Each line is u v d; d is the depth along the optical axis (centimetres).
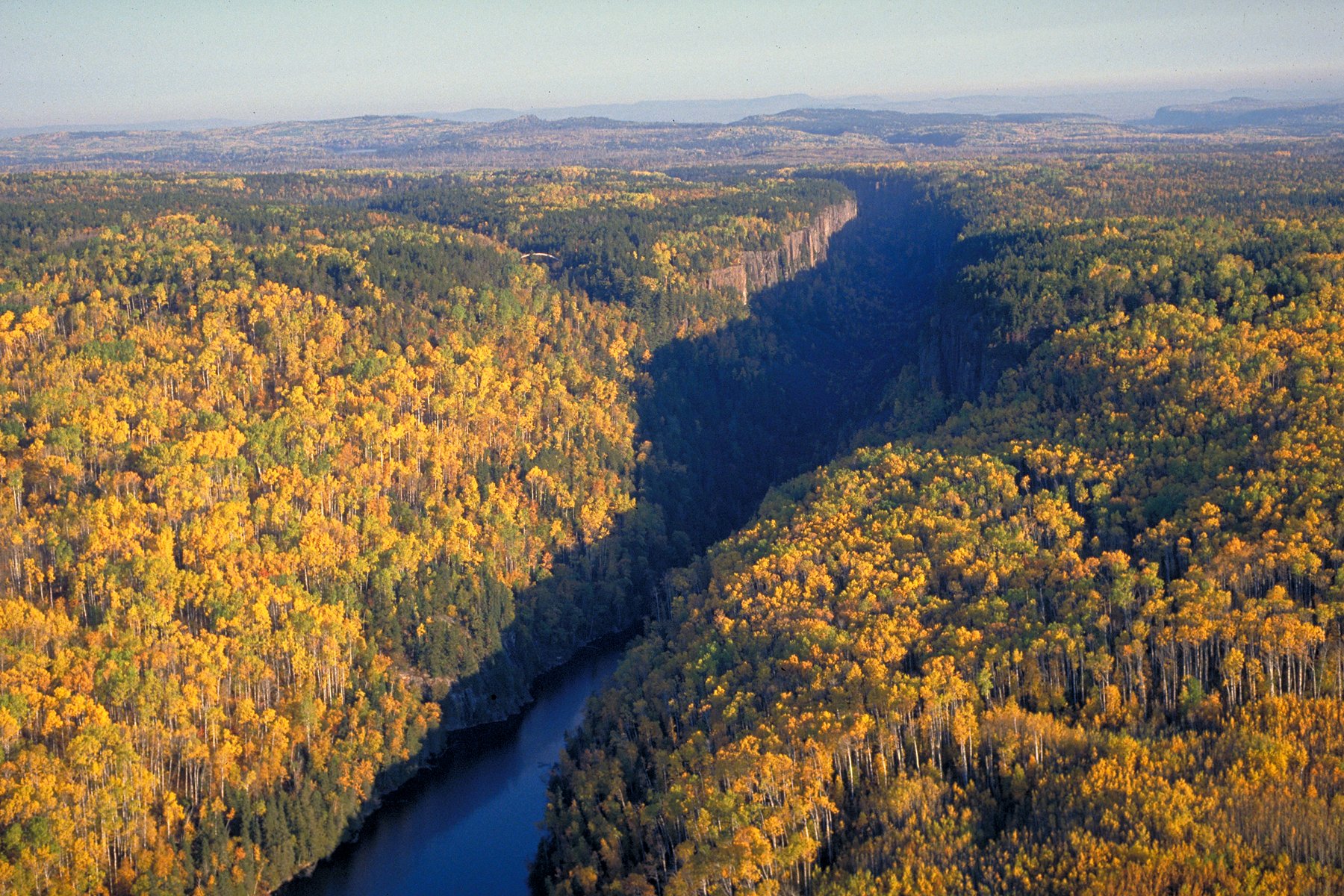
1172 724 15150
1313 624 15762
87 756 16162
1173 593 17050
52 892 15088
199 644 18400
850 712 15250
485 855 17600
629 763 17138
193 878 16112
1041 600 17775
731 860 13525
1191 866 12444
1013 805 14312
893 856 13612
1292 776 13650
